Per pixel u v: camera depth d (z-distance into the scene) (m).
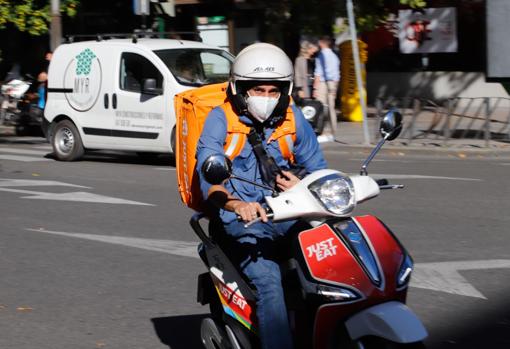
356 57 37.81
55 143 35.22
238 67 10.02
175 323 13.77
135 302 14.88
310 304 9.54
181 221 21.67
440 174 29.27
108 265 17.39
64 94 34.94
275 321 9.73
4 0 46.44
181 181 10.95
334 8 42.28
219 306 11.10
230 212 10.19
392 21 52.84
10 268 17.28
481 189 25.69
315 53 42.22
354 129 43.16
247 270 9.98
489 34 37.19
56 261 17.78
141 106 32.69
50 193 26.31
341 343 9.32
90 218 22.22
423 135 39.62
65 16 54.94
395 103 45.19
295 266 9.83
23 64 59.91
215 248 10.53
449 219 21.16
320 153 10.71
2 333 13.37
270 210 9.37
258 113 10.10
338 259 9.20
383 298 9.11
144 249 18.69
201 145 10.16
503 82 37.31
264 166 10.05
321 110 37.53
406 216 21.59
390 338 8.70
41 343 12.90
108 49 33.88
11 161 34.88
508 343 12.45
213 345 10.95
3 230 20.91
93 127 34.12
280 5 42.78
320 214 9.41
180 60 32.66
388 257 9.28
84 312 14.37
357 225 9.52
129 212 22.98
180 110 10.93
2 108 50.84
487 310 13.95
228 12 50.66
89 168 32.56
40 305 14.78
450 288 15.16
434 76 54.09
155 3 45.41
